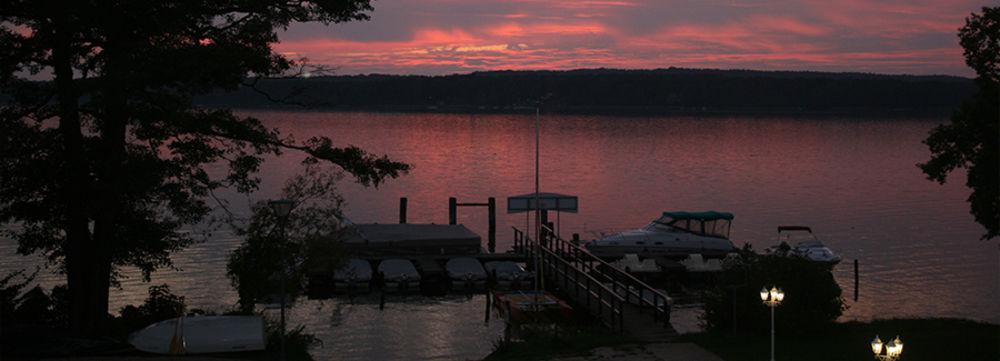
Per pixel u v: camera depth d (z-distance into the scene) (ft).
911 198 278.67
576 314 108.58
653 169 368.07
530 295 116.06
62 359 60.49
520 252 162.30
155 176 80.23
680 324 114.73
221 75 82.74
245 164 91.45
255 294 104.22
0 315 76.59
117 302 125.08
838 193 290.15
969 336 80.12
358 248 154.61
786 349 78.23
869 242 191.72
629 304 104.73
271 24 87.86
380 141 536.83
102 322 82.23
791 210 247.50
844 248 183.62
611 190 294.46
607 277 136.77
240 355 68.39
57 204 82.02
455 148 483.92
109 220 83.05
